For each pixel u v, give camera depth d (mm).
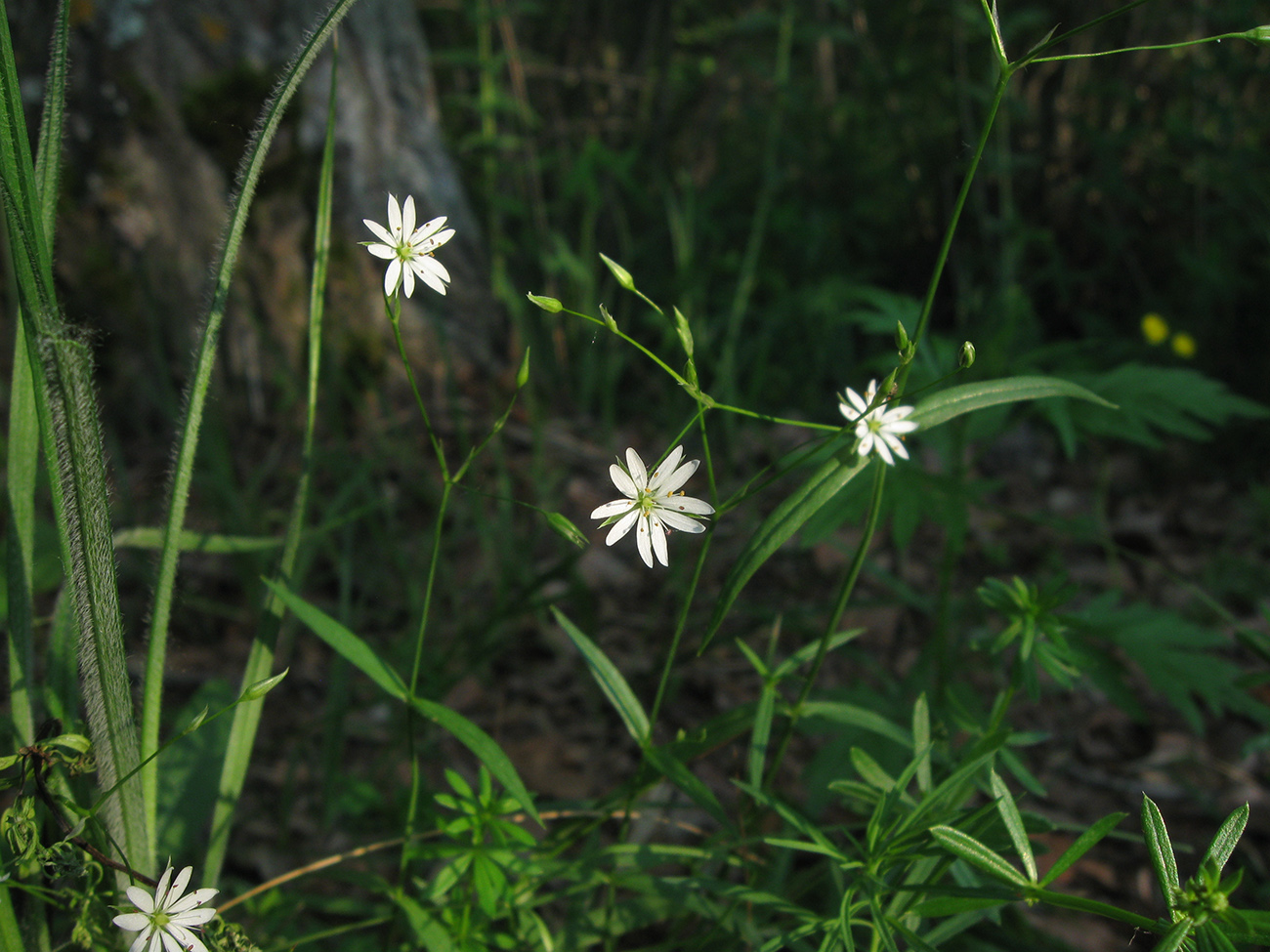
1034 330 4109
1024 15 4012
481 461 3957
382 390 4418
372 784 2354
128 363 4094
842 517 2031
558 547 3605
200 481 3629
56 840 1297
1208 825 2547
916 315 2479
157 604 1267
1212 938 980
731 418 3947
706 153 6098
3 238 2172
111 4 3955
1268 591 3490
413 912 1418
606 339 4691
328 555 3373
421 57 4723
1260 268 4953
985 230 4781
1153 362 4691
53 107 1213
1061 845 2439
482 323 4762
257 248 4191
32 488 1293
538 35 6637
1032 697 1424
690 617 3287
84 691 1193
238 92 4129
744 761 2598
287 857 2215
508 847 1458
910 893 1347
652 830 1965
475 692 2947
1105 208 5102
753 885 1654
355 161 4379
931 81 5340
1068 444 2182
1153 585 3586
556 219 5430
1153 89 5359
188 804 1799
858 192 5312
